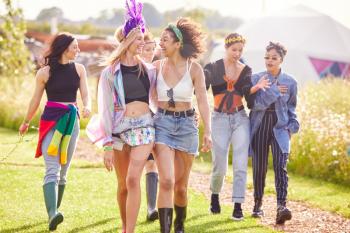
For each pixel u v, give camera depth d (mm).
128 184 5289
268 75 6695
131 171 5289
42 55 6199
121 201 5648
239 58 6719
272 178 9734
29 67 20000
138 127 5363
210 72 6707
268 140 6672
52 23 45375
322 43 31484
